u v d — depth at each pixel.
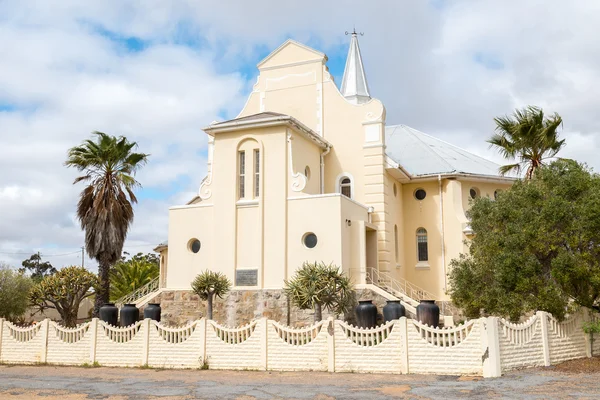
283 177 25.27
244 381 15.04
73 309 28.09
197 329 17.95
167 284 26.42
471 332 14.93
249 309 24.59
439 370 15.12
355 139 29.45
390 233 29.25
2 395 13.88
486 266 18.97
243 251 25.42
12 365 20.06
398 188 31.66
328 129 30.03
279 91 31.30
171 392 13.70
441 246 30.86
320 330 16.62
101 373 17.38
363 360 15.96
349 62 40.31
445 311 29.19
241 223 25.72
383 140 29.31
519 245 17.81
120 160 29.19
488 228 19.64
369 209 28.11
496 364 14.43
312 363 16.48
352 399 12.26
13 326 20.77
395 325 15.77
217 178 26.48
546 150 24.53
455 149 36.59
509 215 18.52
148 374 16.91
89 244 28.05
